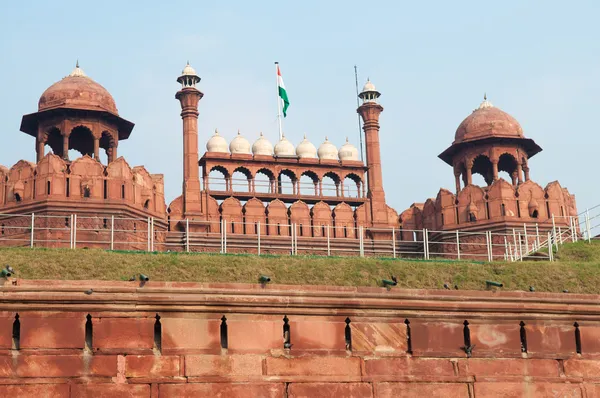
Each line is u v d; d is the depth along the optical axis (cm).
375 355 1861
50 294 1733
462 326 1931
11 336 1703
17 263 1905
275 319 1830
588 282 2180
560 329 1981
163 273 1962
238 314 1814
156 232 2753
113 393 1712
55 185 2616
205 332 1788
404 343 1889
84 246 2581
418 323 1906
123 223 2648
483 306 1948
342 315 1869
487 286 2111
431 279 2120
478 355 1920
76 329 1731
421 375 1875
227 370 1777
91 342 1736
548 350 1961
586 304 2008
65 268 1919
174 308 1783
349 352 1850
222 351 1786
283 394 1788
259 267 2053
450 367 1897
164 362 1750
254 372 1788
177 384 1744
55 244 2566
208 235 2805
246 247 2820
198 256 2062
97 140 2870
